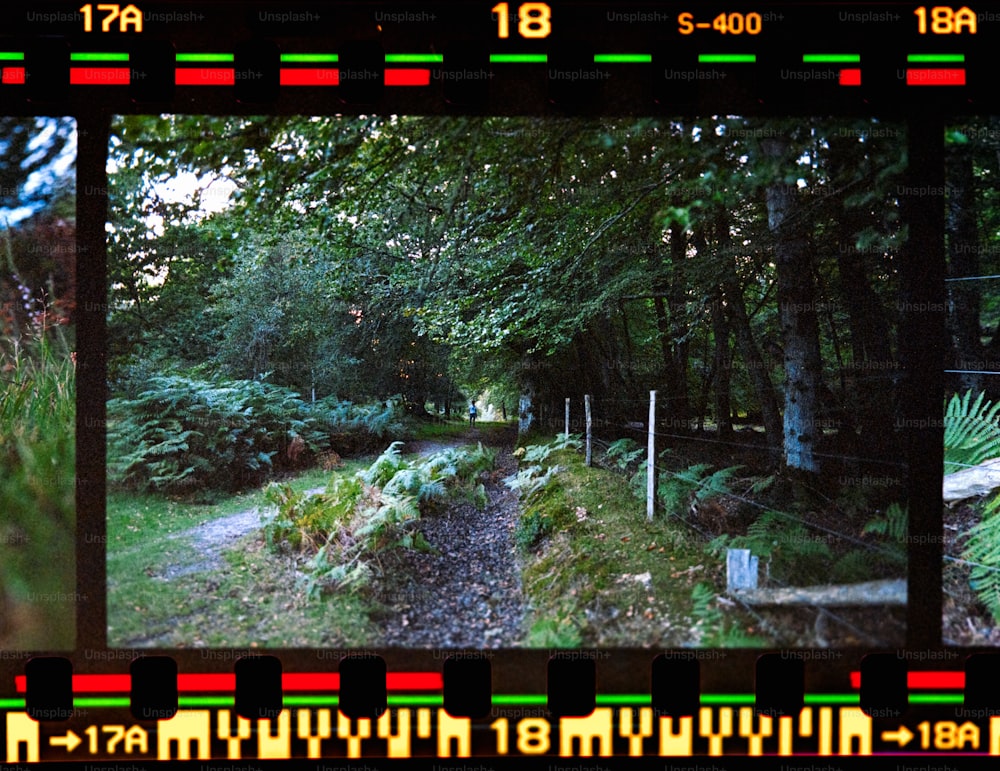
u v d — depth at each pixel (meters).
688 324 6.29
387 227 4.99
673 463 5.54
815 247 4.54
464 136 3.11
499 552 4.50
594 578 3.28
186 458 6.11
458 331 6.81
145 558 3.74
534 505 5.28
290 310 10.90
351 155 3.21
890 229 3.68
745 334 6.31
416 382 15.95
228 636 2.73
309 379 11.99
